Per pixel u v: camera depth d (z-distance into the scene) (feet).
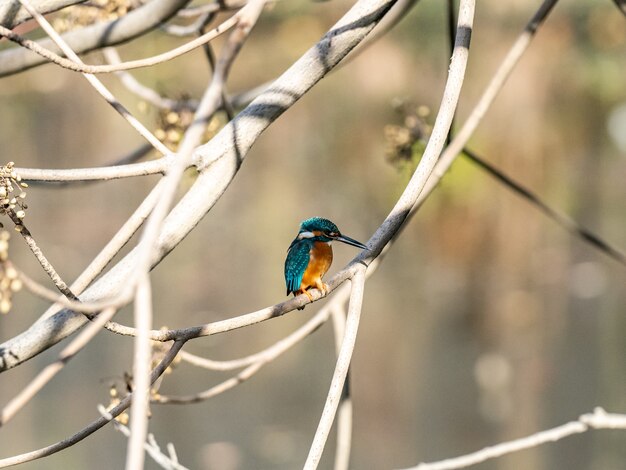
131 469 7.63
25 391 9.75
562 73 82.28
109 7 20.40
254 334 49.52
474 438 37.45
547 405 40.24
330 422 12.63
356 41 15.21
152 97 22.16
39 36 28.99
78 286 13.41
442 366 45.09
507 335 49.75
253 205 75.56
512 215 68.80
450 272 61.21
